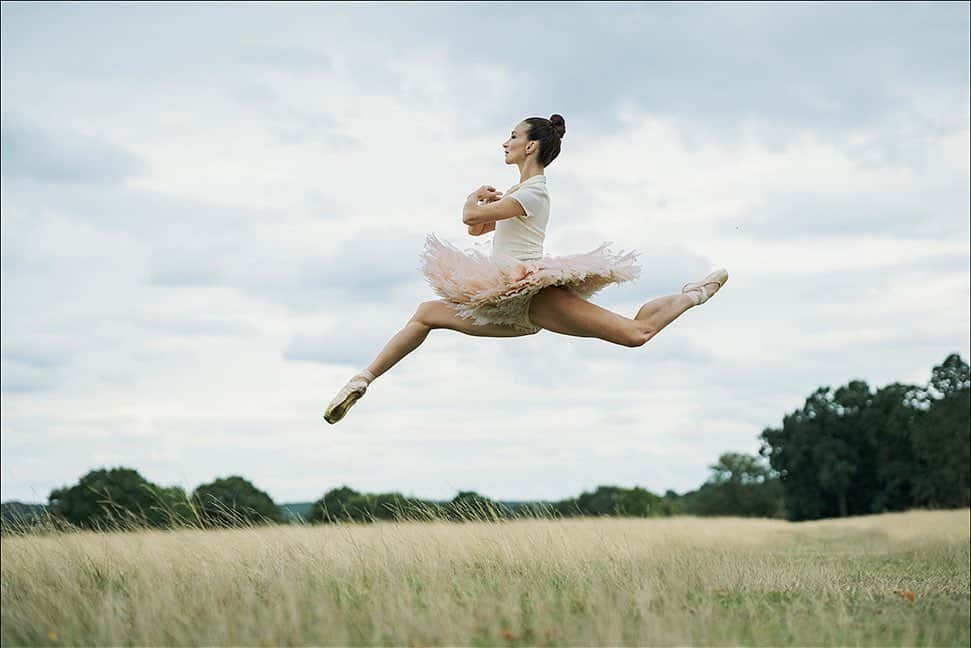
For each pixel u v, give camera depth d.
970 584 8.66
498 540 8.37
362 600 6.02
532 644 5.03
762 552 14.55
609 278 5.61
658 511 50.28
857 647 5.05
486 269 5.43
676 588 6.68
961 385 67.31
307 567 7.29
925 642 5.46
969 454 63.66
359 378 5.65
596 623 5.14
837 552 15.70
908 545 17.86
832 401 76.62
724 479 94.19
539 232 5.73
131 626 5.44
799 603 6.39
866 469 74.56
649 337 5.58
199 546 8.14
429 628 5.06
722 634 5.12
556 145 5.86
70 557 7.67
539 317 5.61
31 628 5.43
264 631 5.00
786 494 79.19
